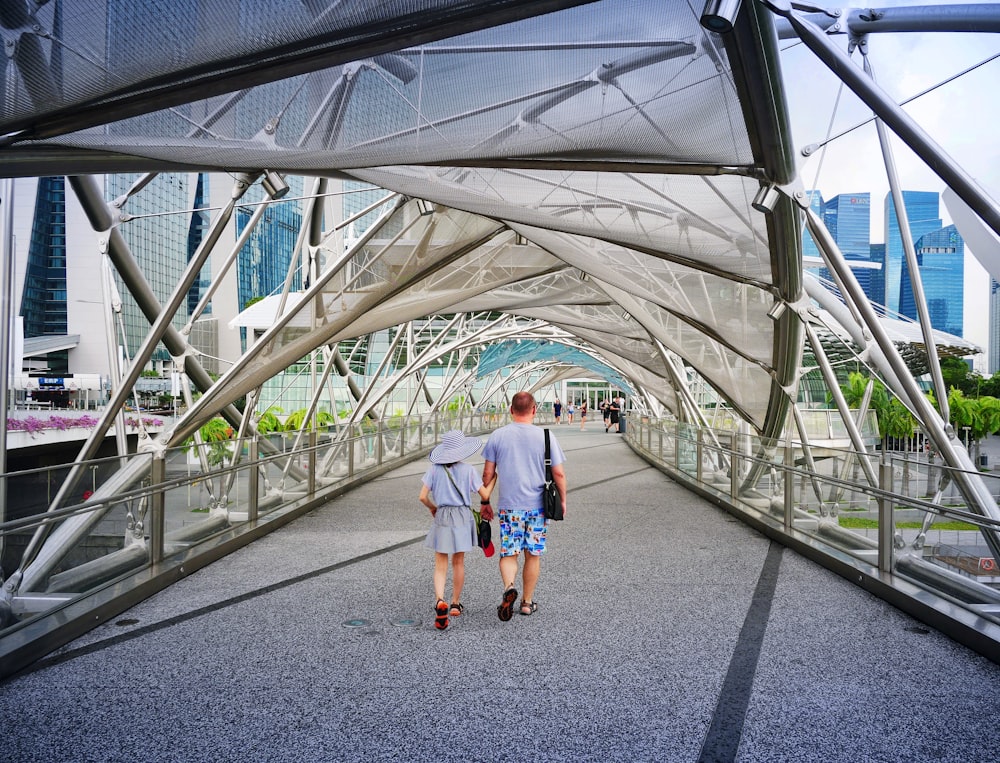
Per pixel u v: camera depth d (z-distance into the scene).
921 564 7.18
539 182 10.07
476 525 7.07
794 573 8.72
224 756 4.02
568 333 41.56
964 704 4.80
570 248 14.48
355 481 17.97
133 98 5.31
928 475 7.13
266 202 14.51
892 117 6.70
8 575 5.59
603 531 11.68
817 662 5.61
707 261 11.73
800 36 6.84
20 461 31.86
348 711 4.63
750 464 12.91
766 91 7.27
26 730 4.34
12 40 4.44
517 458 6.81
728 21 5.39
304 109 6.53
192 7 4.52
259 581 8.22
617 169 8.70
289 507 13.02
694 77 7.17
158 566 8.12
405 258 16.41
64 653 5.75
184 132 6.51
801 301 11.88
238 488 10.90
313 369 22.58
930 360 10.62
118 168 7.08
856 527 8.63
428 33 5.21
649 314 18.95
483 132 7.39
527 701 4.80
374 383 28.84
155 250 64.19
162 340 15.11
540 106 7.13
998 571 5.85
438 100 6.77
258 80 5.45
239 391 15.70
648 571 8.81
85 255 66.50
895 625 6.60
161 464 8.30
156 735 4.28
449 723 4.46
